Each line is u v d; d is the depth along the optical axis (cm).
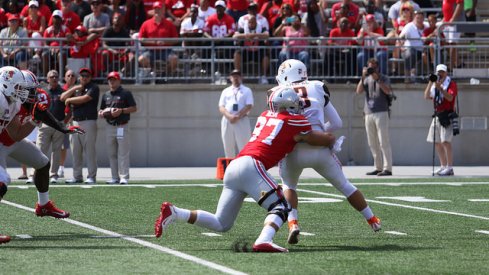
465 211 3866
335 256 2612
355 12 7050
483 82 6806
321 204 4103
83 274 2309
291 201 2864
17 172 6147
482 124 6800
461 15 7112
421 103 6756
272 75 6644
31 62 6488
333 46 6662
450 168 5859
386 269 2392
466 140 6812
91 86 5250
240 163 2662
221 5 6788
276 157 2680
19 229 3244
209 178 5638
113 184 5197
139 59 6606
